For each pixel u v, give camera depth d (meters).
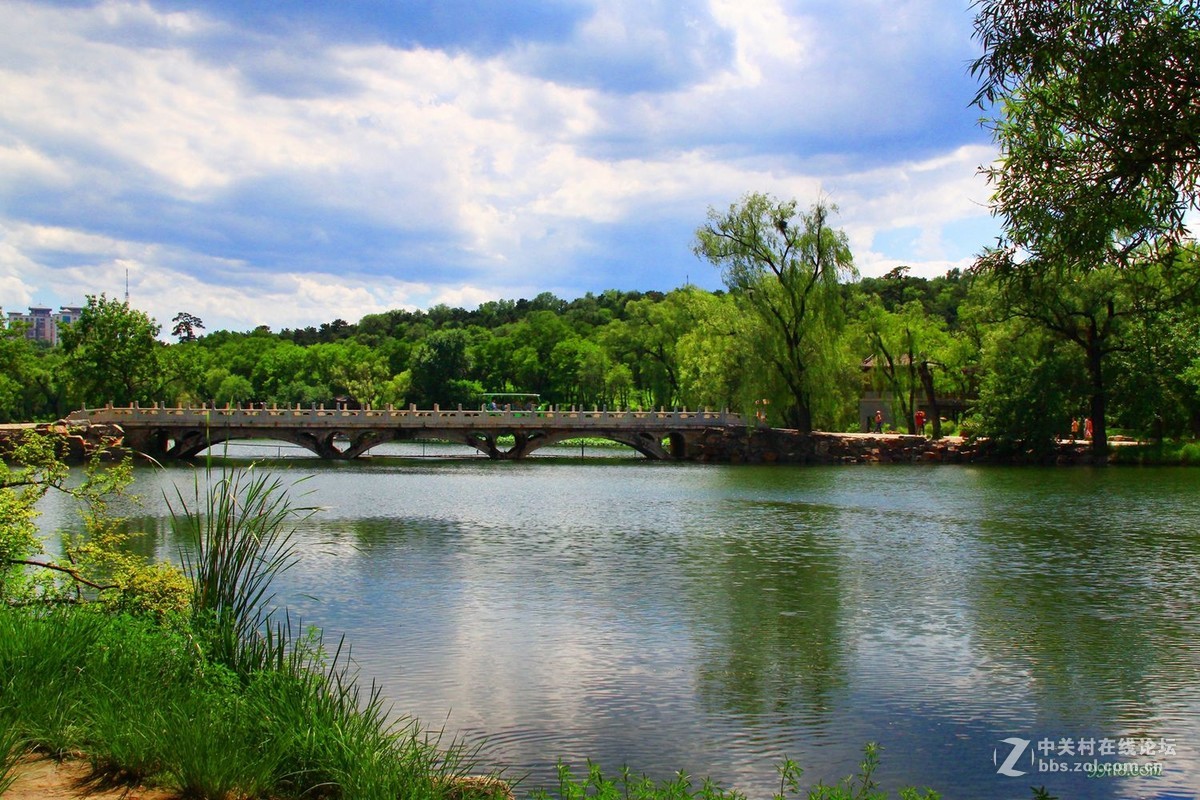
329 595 22.53
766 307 70.25
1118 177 11.52
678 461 77.62
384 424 78.38
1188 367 58.88
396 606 21.39
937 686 15.82
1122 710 14.68
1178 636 19.05
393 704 14.59
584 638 18.69
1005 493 47.28
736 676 16.23
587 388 123.38
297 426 77.06
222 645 11.87
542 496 47.19
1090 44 10.98
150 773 8.93
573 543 31.14
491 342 142.12
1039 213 12.01
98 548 14.54
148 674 10.91
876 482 54.47
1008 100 12.30
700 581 24.56
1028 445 66.19
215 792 8.56
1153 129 10.84
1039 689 15.66
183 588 13.68
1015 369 66.75
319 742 9.70
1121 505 41.59
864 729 13.83
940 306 141.50
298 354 157.62
